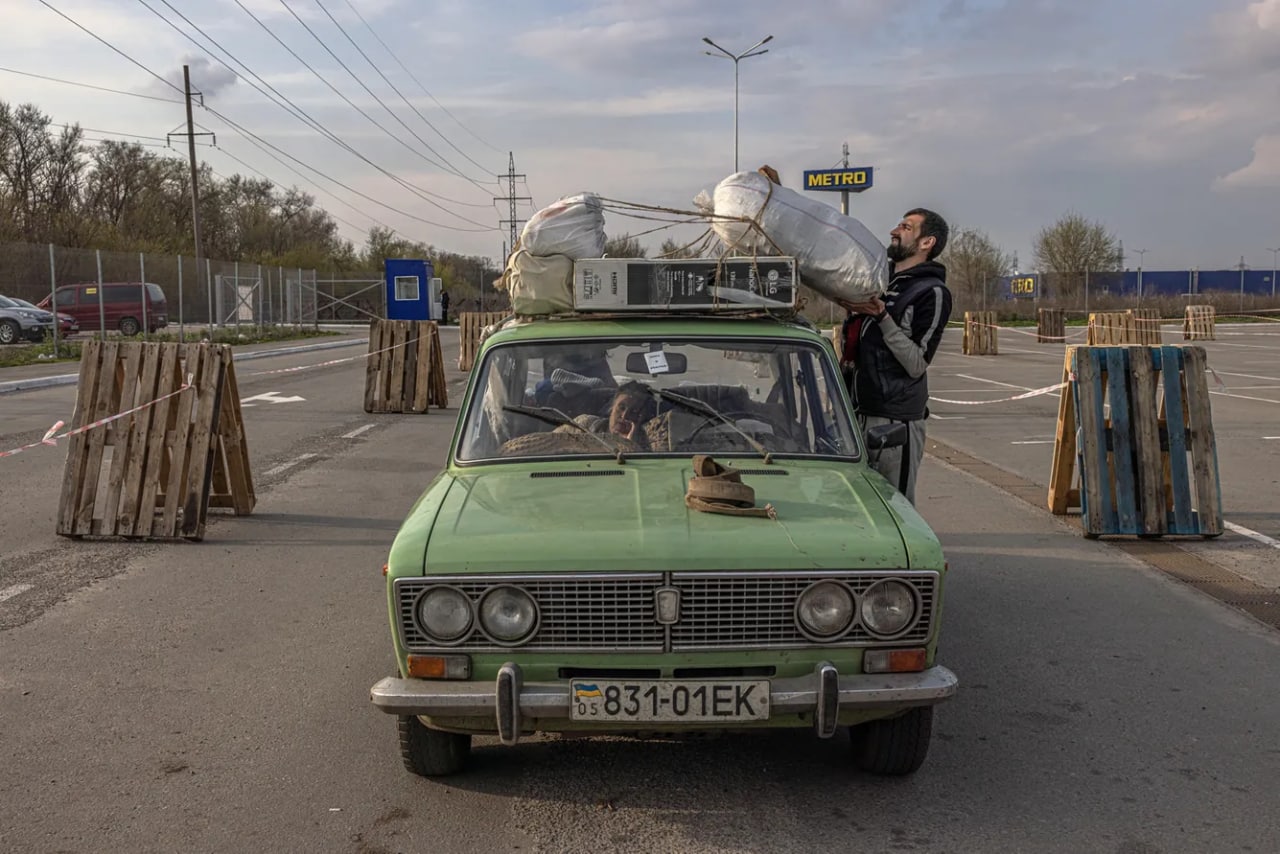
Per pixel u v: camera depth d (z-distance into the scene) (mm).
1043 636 5738
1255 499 9367
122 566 7105
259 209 76312
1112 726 4516
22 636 5629
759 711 3303
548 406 4562
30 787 3879
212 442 7898
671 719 3307
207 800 3779
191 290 36406
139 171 61375
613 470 4219
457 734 3838
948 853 3430
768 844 3482
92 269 30344
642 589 3393
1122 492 7883
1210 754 4223
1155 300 54844
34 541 7777
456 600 3400
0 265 26328
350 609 6145
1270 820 3662
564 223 4715
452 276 77500
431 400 17125
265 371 24000
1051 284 61375
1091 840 3520
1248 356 28047
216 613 6059
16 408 15688
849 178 40719
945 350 32938
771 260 4688
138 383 7852
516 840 3502
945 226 5559
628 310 4727
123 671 5109
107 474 10414
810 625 3404
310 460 11586
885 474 5605
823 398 4551
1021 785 3939
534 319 4895
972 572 7066
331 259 73188
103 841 3482
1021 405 17266
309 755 4168
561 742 4309
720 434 4426
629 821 3637
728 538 3469
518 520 3645
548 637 3408
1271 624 5941
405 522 3803
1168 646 5570
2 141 50625
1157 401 7969
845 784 3939
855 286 4883
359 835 3531
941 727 4512
